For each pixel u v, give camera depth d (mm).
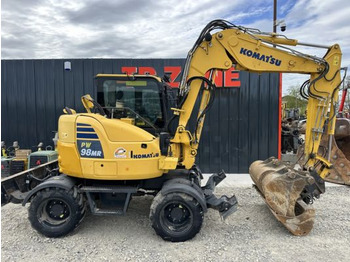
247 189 5625
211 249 3141
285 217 3463
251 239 3393
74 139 3420
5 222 3920
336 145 5648
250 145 6984
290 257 2951
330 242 3295
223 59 3748
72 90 7039
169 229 3338
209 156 7027
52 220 3504
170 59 6848
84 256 3004
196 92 3801
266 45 3705
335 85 3736
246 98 6902
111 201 3668
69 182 3510
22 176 3949
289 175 3467
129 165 3416
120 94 4137
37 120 7141
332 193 5242
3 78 7074
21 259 2932
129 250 3133
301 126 8102
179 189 3309
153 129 4125
